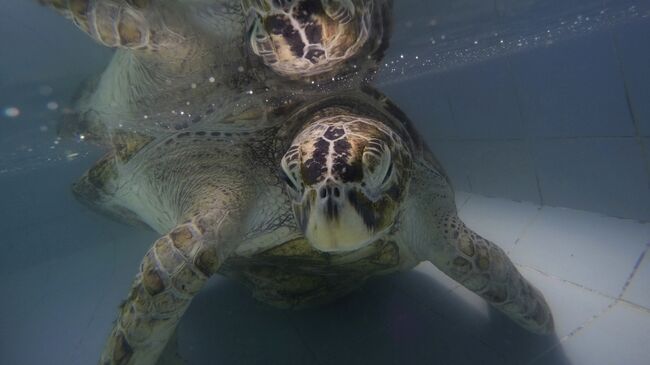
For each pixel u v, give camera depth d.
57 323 0.99
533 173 1.00
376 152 0.42
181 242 0.47
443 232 0.57
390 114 0.66
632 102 0.72
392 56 0.93
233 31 0.56
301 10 0.45
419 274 0.81
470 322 0.64
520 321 0.57
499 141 1.08
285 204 0.58
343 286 0.68
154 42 0.53
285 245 0.58
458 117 1.21
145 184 0.71
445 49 1.03
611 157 0.79
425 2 0.89
